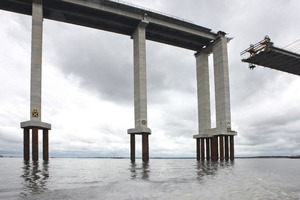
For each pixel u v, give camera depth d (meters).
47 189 14.19
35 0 44.66
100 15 51.06
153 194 12.91
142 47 52.34
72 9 48.84
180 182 17.58
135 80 52.44
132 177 20.92
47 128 41.94
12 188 14.42
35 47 42.97
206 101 62.12
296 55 52.03
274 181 18.89
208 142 61.41
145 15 52.34
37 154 39.88
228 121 56.44
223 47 58.72
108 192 13.34
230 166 39.31
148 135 49.66
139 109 49.72
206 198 12.16
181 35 59.31
